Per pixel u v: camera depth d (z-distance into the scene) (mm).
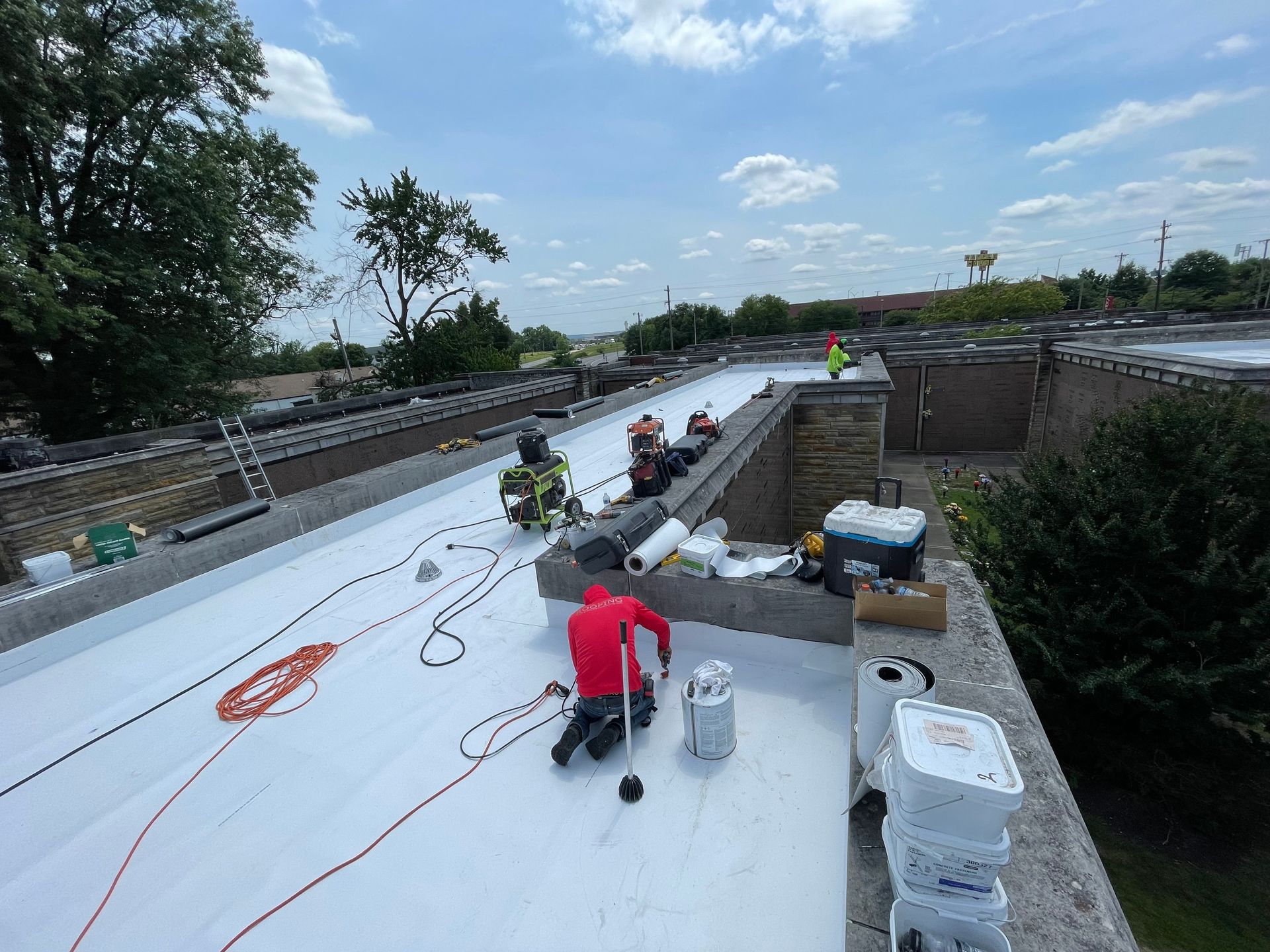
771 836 2572
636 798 2807
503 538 6465
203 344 17781
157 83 14883
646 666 3877
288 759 3334
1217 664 6570
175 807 3043
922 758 1681
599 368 26438
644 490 5367
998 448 23422
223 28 15938
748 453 8070
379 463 14641
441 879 2504
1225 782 6809
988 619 3053
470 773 3107
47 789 3248
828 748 3066
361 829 2805
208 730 3648
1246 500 6719
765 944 2113
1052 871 1748
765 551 4262
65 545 8938
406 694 3854
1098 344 17203
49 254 14117
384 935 2277
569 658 4102
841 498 13359
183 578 5461
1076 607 7270
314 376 53250
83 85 14031
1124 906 5871
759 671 3730
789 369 19844
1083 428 16844
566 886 2422
